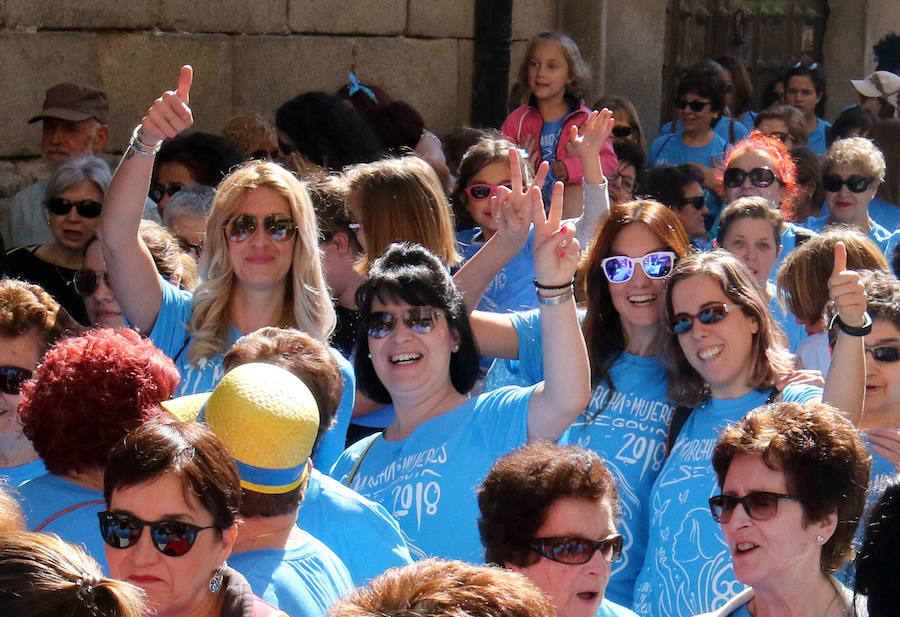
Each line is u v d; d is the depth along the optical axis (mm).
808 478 4941
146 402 5203
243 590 4504
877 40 22203
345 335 8391
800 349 8461
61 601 3283
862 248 8445
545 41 14016
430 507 6117
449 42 16734
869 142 12383
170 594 4406
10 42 12461
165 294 7258
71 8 12914
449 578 3424
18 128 12664
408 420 6559
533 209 6215
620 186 13305
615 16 18625
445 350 6457
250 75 14641
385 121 12773
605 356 7305
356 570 5430
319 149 10914
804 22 22297
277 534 4957
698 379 6789
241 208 7105
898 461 6184
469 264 8070
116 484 4434
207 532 4453
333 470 6754
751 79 21766
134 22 13461
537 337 7582
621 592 6758
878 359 6840
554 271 6141
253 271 7109
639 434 6965
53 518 5027
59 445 5145
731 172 11758
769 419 5137
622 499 6809
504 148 10266
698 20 20812
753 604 5250
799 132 15930
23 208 11602
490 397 6371
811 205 13758
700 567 6098
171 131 6801
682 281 6652
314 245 7352
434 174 8445
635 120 14695
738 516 5051
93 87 12242
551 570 4828
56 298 9602
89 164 9773
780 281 8656
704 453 6434
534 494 4832
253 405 4883
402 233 8102
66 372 5195
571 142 9422
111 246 7016
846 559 5062
